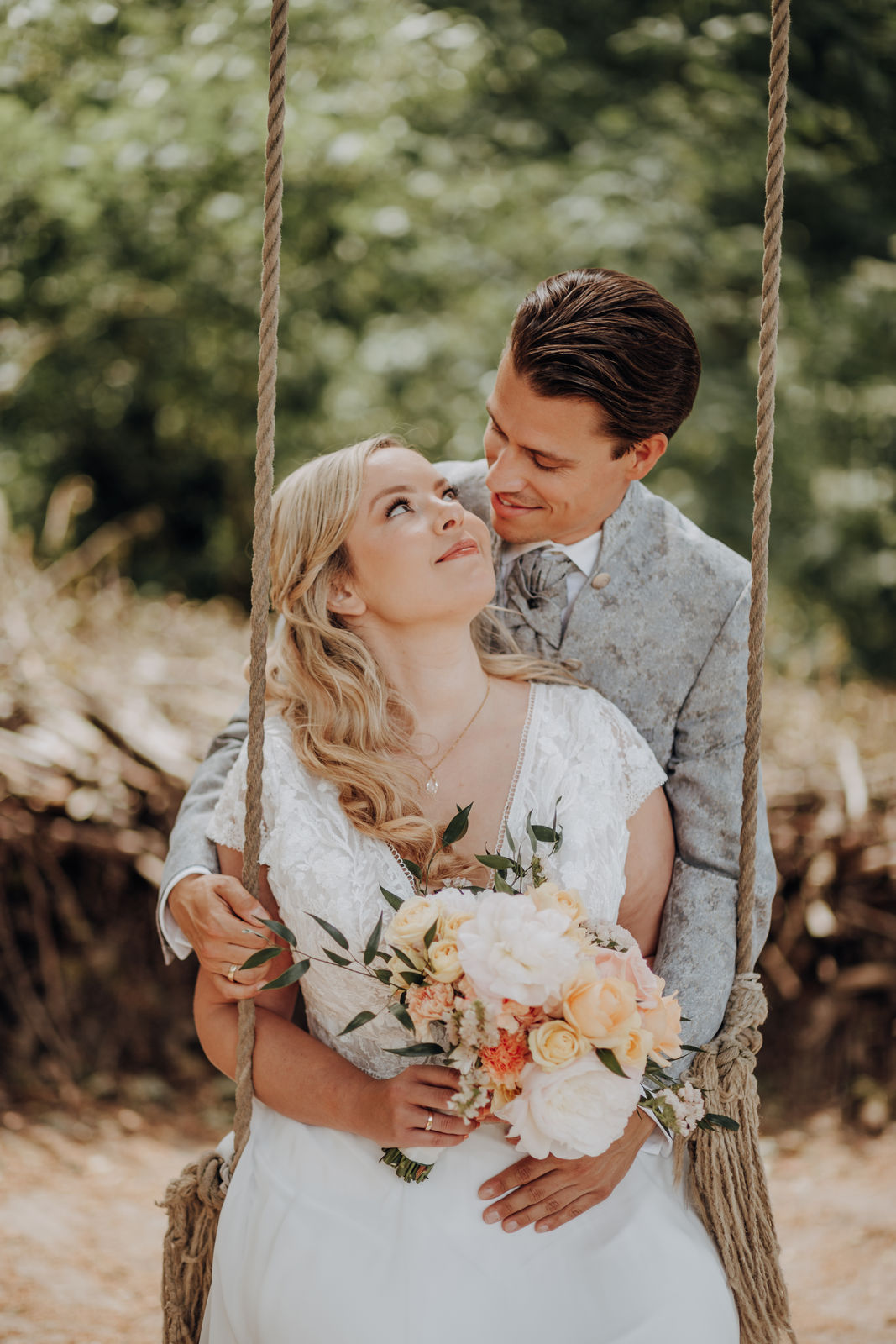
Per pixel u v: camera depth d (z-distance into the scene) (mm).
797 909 4160
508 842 1927
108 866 4129
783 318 7797
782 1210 3465
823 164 7727
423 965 1653
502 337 7547
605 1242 1827
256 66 7078
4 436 8914
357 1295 1756
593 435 2010
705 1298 1825
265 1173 1875
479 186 7520
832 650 6270
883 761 4418
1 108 7004
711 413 7410
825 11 7641
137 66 7191
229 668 4867
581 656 2176
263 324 1767
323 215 7434
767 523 1896
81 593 5566
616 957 1668
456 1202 1809
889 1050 4117
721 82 7504
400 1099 1754
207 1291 2000
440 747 1996
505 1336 1747
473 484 2307
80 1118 3828
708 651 2184
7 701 4211
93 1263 3051
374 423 7691
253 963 1730
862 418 8516
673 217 7266
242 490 9383
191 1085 4086
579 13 8109
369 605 1994
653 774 2027
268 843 1919
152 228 7320
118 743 4188
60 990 4090
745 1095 1956
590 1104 1586
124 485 9578
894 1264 3146
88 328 8344
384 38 7176
